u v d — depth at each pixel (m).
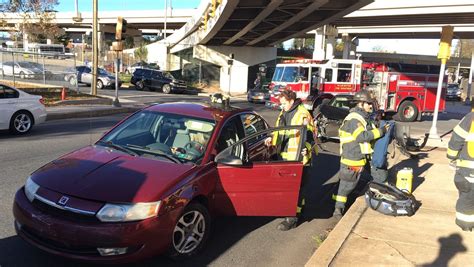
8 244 4.65
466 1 38.34
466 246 4.92
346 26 54.66
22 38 56.19
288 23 34.31
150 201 3.96
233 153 5.24
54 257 4.41
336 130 13.02
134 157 4.72
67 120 15.62
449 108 36.34
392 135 7.04
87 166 4.44
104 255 3.83
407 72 21.81
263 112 21.95
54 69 28.75
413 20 46.28
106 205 3.88
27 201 4.16
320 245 4.85
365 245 4.89
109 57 64.00
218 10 30.56
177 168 4.52
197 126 5.21
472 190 5.12
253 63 47.78
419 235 5.25
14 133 11.62
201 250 4.73
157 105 5.90
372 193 6.22
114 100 20.83
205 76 47.47
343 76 21.28
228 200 4.84
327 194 7.66
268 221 5.98
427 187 7.70
